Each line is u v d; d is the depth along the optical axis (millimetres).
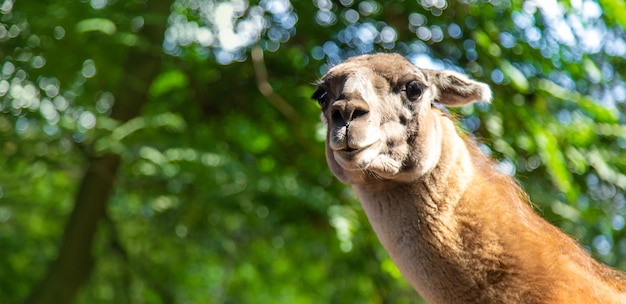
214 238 27016
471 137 13125
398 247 12039
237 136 27016
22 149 25328
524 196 12695
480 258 11453
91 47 25219
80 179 29094
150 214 27000
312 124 25250
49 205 31188
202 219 26531
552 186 24469
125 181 26344
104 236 29719
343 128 11297
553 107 24438
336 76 11945
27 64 24938
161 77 25359
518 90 23516
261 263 30547
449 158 12039
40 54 24984
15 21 24594
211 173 23656
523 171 24266
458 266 11523
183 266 30828
